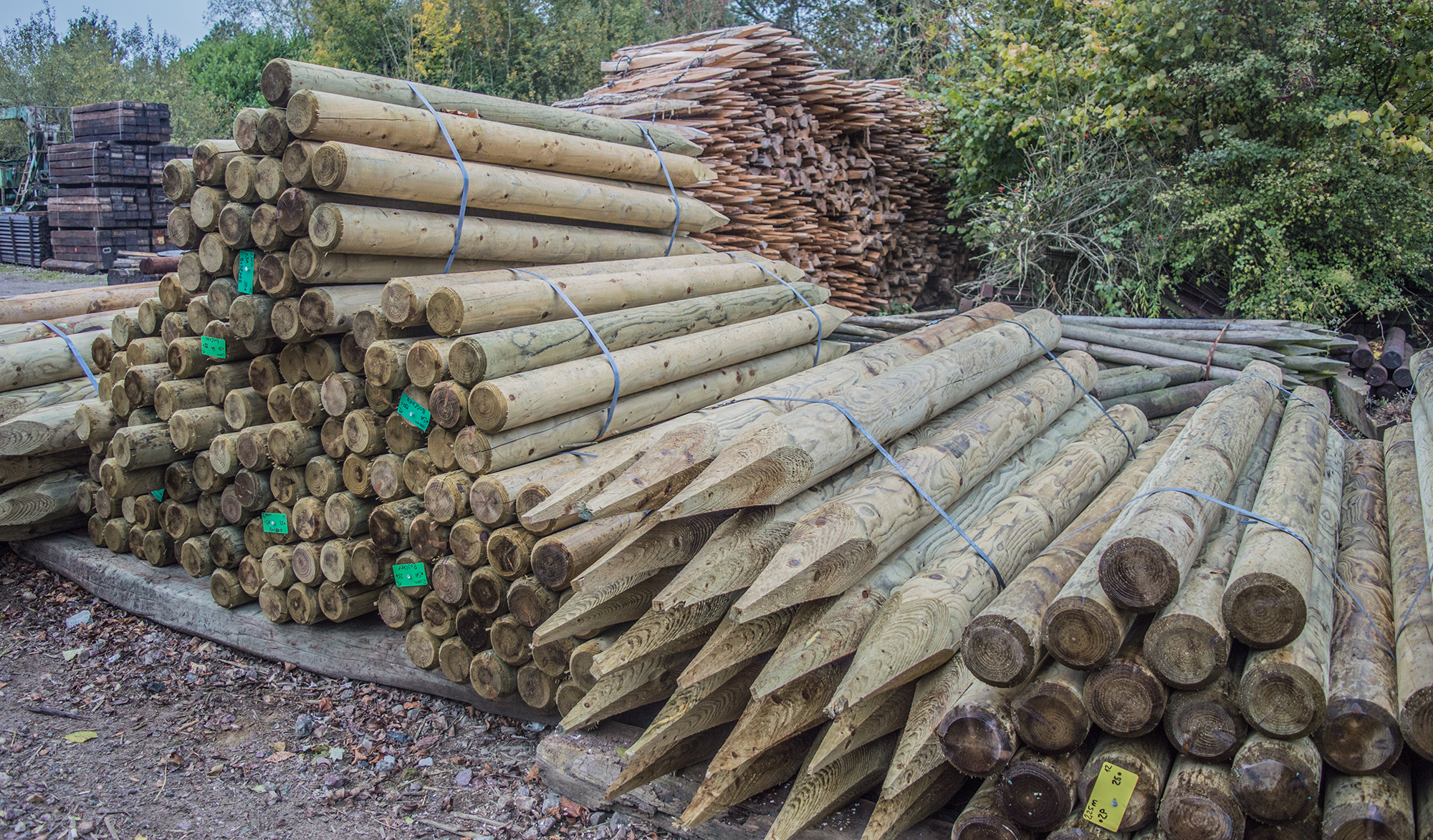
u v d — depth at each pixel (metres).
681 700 2.70
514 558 3.28
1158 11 8.18
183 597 4.45
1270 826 2.16
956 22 12.24
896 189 10.91
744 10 22.81
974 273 12.95
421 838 3.05
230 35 32.84
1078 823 2.24
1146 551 2.22
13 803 3.14
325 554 3.87
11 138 22.00
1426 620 2.40
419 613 3.84
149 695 3.95
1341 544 3.31
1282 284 7.96
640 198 5.15
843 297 9.63
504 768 3.45
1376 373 7.28
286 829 3.07
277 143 3.65
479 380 3.34
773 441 2.74
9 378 4.62
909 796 2.47
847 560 2.61
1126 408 4.95
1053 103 9.41
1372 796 2.05
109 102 15.08
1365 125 7.67
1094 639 2.21
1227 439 3.51
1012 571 2.96
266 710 3.86
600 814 3.14
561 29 21.30
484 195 4.14
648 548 2.77
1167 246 8.52
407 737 3.66
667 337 4.32
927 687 2.56
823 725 2.88
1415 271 8.45
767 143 8.11
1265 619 2.13
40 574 5.07
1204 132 8.48
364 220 3.63
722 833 2.86
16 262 16.91
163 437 4.42
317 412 3.87
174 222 4.12
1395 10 7.59
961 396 4.11
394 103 4.02
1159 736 2.35
